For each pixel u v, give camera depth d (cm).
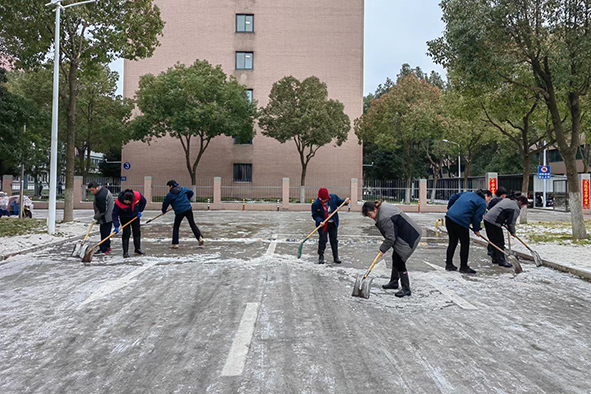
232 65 3312
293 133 2767
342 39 3328
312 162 3312
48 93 2702
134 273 703
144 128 2609
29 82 2775
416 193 3166
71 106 1534
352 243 1105
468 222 724
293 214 2281
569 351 384
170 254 899
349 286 619
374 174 4759
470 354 372
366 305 522
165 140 3306
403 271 569
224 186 3017
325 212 799
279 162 3306
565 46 1064
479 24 1079
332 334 418
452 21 1133
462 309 511
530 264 829
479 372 336
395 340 404
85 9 1426
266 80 3319
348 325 445
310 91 2773
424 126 2792
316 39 3325
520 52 1163
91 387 311
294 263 799
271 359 357
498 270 763
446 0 1177
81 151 3072
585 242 1074
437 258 890
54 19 1375
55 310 499
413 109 2816
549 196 3039
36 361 358
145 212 2386
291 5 3325
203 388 306
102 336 414
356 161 3312
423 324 453
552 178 3109
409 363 351
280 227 1527
